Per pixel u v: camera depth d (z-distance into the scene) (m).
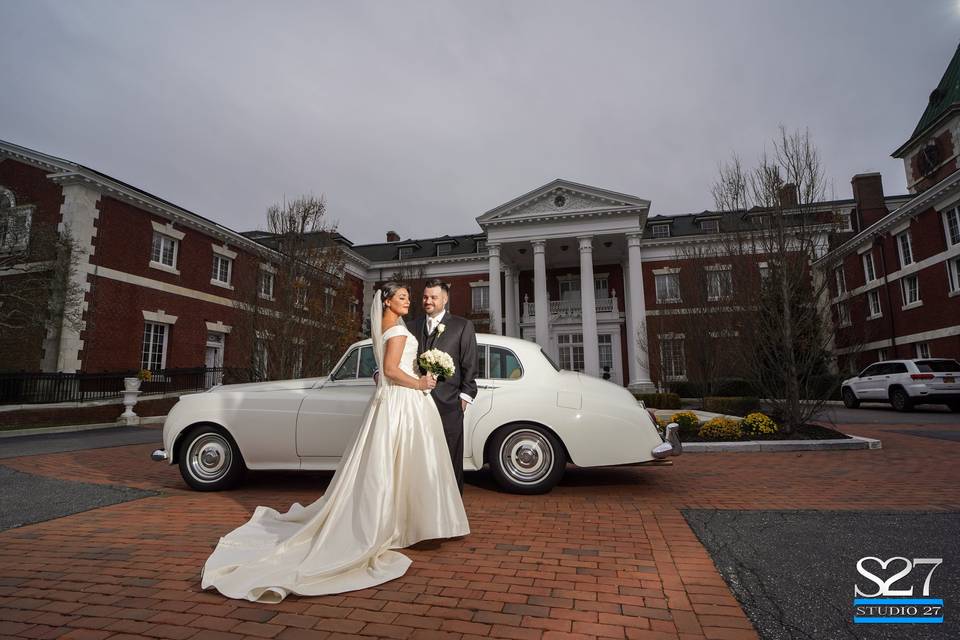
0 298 14.48
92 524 3.76
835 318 8.95
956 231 17.23
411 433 3.12
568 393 4.74
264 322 13.52
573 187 25.77
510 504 4.32
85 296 15.62
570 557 3.01
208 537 3.43
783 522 3.71
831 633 2.11
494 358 4.99
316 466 4.91
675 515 3.93
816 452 7.34
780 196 9.12
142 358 17.72
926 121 25.03
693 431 8.75
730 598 2.45
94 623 2.16
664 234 29.48
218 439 5.09
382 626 2.14
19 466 6.55
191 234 19.83
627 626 2.16
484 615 2.25
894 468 5.87
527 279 31.78
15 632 2.08
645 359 23.02
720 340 14.80
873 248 21.55
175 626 2.13
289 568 2.59
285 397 5.02
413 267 27.64
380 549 2.78
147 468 6.44
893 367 15.37
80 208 15.65
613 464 4.61
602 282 30.83
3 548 3.19
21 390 13.69
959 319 16.94
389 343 3.14
